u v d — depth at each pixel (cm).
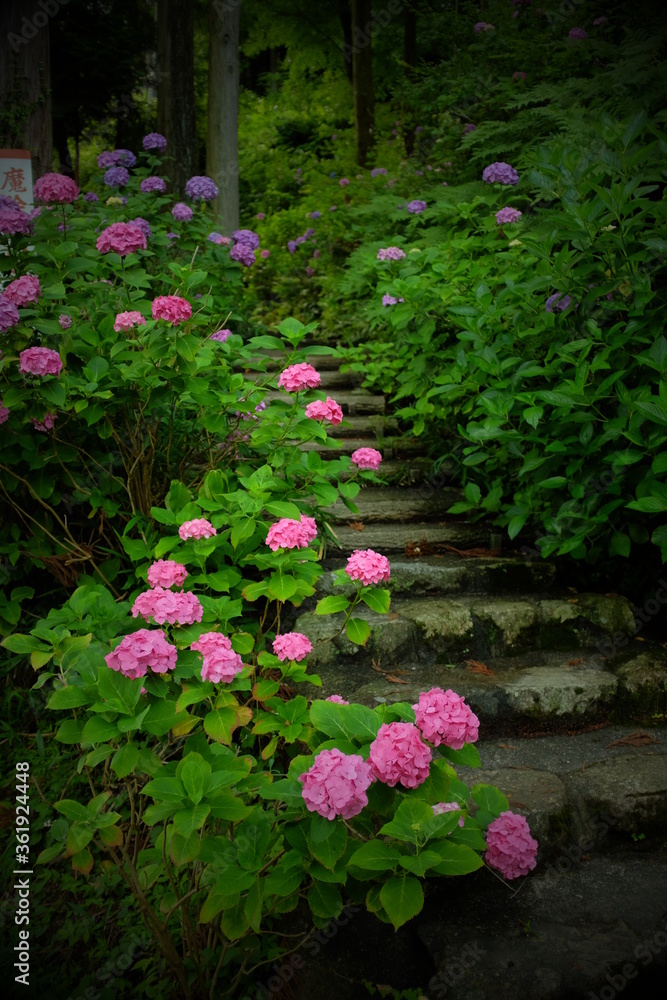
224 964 202
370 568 241
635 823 227
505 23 742
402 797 170
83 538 331
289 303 770
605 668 288
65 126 976
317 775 153
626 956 189
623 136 288
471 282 402
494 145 582
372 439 448
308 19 1202
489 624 303
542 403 320
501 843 183
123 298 341
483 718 264
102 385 294
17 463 299
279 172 1226
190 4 725
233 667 192
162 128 745
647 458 284
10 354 277
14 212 305
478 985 184
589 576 335
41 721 289
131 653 170
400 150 907
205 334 362
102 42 884
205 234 468
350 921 207
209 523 267
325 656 295
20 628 306
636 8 577
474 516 379
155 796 162
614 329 292
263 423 311
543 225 392
